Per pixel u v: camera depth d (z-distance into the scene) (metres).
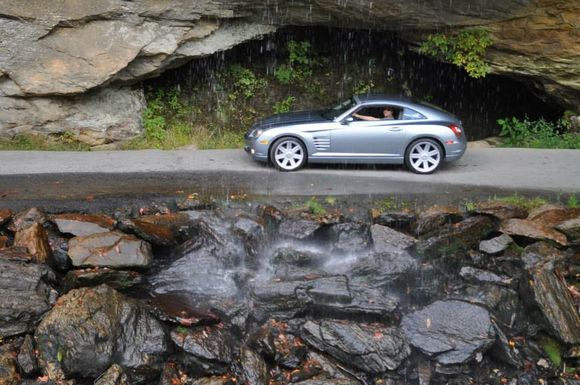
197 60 16.75
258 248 9.63
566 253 9.65
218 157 13.46
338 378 7.67
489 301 8.91
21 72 13.57
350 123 12.26
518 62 15.29
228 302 8.74
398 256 9.41
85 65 13.83
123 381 7.34
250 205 10.57
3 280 8.04
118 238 9.01
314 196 10.93
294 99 17.44
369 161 12.43
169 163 12.84
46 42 13.61
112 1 13.71
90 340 7.50
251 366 7.68
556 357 8.34
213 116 16.53
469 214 10.40
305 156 12.38
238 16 14.77
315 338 8.07
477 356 8.05
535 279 8.88
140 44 14.12
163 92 16.19
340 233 9.88
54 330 7.56
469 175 12.42
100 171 12.06
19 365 7.40
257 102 17.20
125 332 7.74
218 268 9.38
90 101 14.38
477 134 17.83
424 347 8.06
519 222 10.02
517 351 8.38
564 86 15.37
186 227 9.88
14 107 13.77
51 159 12.86
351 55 18.03
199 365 7.71
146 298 8.71
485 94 18.05
